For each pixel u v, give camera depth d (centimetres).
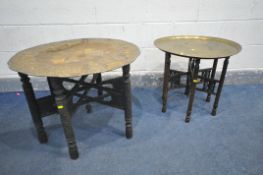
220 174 118
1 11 181
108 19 192
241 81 228
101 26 195
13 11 183
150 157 131
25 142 145
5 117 174
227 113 176
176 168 122
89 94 207
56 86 101
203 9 190
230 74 224
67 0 182
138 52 126
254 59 218
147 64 217
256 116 171
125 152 135
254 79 227
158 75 221
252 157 129
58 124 165
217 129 156
